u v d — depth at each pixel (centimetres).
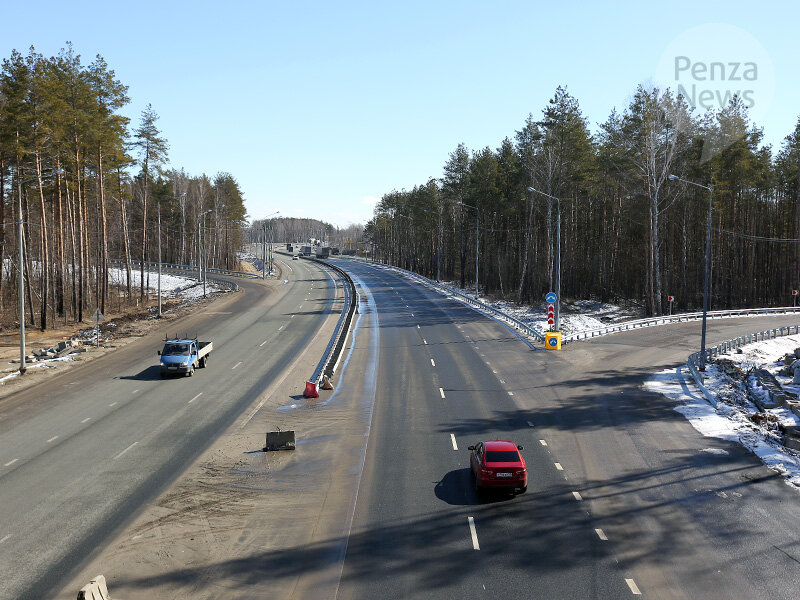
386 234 17425
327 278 10106
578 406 2692
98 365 3594
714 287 7362
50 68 5231
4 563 1349
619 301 7944
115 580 1275
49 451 2117
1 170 4669
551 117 6681
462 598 1188
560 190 7169
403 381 3183
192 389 3020
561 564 1323
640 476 1873
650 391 2975
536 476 1867
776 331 4662
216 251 13375
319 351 4003
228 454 2084
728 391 2959
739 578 1263
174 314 5828
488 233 10156
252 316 5666
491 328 5003
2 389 3019
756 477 1862
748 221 7562
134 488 1786
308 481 1838
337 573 1297
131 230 12669
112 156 5934
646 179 6022
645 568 1306
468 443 2188
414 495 1722
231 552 1397
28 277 5441
